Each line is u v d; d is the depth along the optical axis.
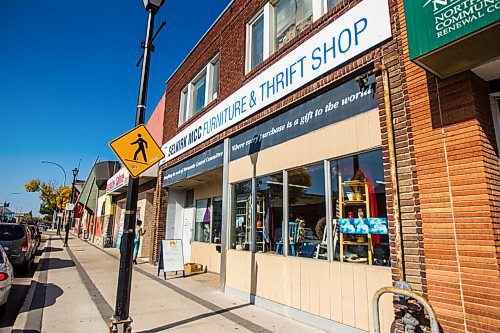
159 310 6.71
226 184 9.02
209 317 6.24
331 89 6.02
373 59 5.17
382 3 5.12
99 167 27.06
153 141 5.76
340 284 5.36
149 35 6.20
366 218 5.16
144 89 5.97
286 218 6.73
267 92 7.55
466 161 3.82
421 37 3.63
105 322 5.97
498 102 4.13
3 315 6.62
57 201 60.62
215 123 9.88
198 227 12.95
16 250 10.90
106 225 24.53
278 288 6.66
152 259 13.55
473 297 3.57
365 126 5.26
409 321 4.04
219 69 10.07
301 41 6.68
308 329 5.59
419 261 4.17
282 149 7.07
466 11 3.28
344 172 5.63
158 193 13.93
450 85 4.07
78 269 12.39
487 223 3.56
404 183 4.48
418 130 4.32
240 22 9.21
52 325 5.80
